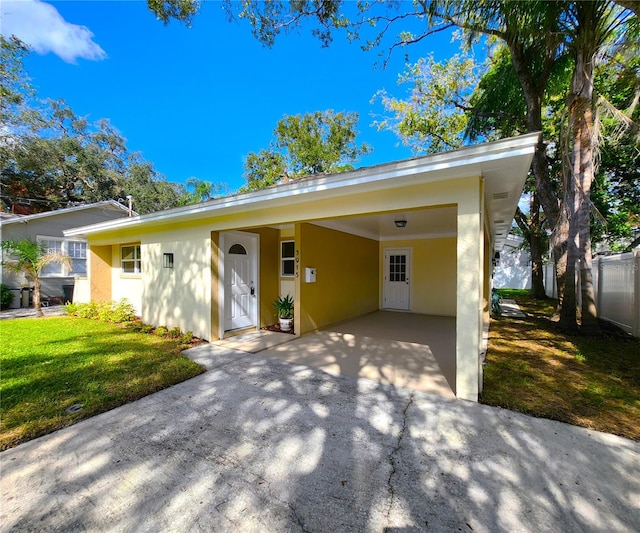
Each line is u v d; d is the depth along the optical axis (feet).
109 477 6.75
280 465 7.13
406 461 7.23
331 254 24.23
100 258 31.17
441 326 24.23
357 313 28.43
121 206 49.14
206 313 19.24
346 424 8.97
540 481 6.48
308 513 5.71
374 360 15.30
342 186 12.16
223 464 7.18
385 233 31.12
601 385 11.66
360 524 5.46
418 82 39.22
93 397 10.68
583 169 18.98
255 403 10.42
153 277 23.39
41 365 14.06
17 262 30.07
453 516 5.60
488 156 9.27
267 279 23.89
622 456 7.30
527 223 43.68
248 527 5.40
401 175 10.75
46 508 5.87
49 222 40.70
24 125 52.11
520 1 15.19
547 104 27.91
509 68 24.99
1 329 22.49
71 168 67.77
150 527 5.42
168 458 7.42
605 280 23.59
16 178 60.44
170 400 10.69
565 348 16.94
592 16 15.26
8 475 6.82
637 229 36.17
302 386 11.92
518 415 9.43
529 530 5.27
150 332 21.36
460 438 8.18
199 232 19.85
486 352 16.30
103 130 78.79
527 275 60.59
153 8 16.92
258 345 18.13
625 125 16.03
